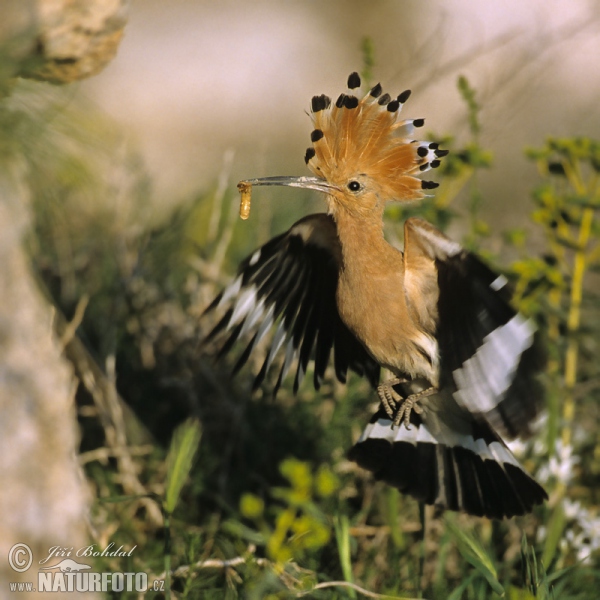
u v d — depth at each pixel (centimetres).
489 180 1820
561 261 1024
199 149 2008
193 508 920
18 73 606
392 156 809
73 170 629
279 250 834
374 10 2422
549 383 959
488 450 815
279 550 755
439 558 821
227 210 1320
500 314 698
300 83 2311
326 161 815
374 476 820
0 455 532
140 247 1177
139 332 1102
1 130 572
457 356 734
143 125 2055
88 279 1164
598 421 1048
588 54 2066
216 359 835
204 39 2352
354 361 885
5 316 544
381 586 831
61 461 562
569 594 835
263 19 2444
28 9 607
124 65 2200
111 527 853
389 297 800
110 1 664
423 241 733
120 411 947
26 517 540
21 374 546
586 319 1069
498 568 854
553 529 820
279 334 851
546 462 956
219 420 1022
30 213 658
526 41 1580
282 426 991
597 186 1023
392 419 831
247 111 2217
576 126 1916
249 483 959
